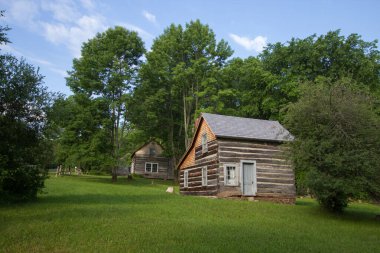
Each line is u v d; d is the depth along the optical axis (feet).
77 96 133.69
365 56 124.47
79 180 128.88
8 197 50.26
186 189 96.17
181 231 35.06
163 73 146.41
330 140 51.26
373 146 51.24
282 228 41.68
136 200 60.80
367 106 55.16
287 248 31.27
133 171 187.11
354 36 125.70
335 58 125.70
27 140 52.54
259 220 46.70
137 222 38.50
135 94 145.48
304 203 82.94
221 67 155.43
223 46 155.53
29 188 53.01
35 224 35.14
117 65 139.03
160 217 43.11
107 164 130.82
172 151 162.91
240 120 89.86
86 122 131.95
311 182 51.31
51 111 53.83
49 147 55.21
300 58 129.18
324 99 53.98
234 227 39.58
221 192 75.41
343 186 49.29
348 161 49.78
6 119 49.65
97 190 81.30
